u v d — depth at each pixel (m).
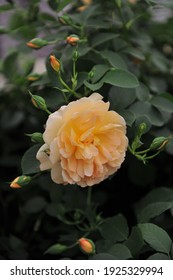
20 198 0.77
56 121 0.47
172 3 0.58
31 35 0.69
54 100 0.57
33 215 0.72
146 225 0.50
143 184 0.69
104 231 0.56
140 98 0.59
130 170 0.68
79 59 0.61
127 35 0.71
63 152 0.47
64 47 0.65
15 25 0.71
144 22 0.85
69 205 0.67
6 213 0.78
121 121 0.49
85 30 0.66
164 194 0.60
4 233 0.76
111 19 0.69
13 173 0.82
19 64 0.80
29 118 0.85
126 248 0.50
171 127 0.71
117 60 0.59
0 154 0.88
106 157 0.49
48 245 0.69
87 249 0.50
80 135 0.49
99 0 0.71
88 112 0.47
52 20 0.72
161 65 0.77
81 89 0.58
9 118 0.87
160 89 0.77
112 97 0.55
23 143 0.85
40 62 0.99
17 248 0.68
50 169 0.53
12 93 0.81
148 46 0.81
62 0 0.63
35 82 0.61
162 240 0.49
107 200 0.74
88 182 0.50
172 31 0.79
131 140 0.57
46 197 0.75
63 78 0.57
